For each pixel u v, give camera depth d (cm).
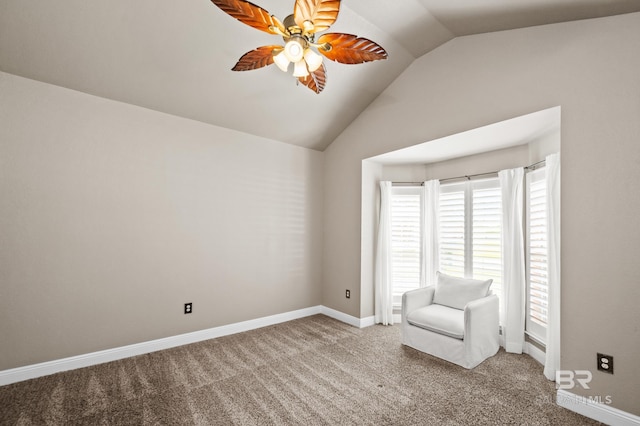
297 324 389
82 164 265
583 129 207
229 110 328
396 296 404
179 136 319
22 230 240
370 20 261
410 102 326
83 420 193
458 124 282
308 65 195
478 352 275
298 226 418
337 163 422
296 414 201
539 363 278
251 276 371
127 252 286
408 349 309
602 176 198
